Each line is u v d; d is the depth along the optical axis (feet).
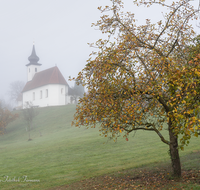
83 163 76.59
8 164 89.25
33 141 167.02
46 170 71.67
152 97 35.86
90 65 35.63
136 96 33.81
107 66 33.94
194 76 28.91
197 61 29.89
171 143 38.55
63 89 353.72
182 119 29.30
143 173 48.80
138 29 40.68
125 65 35.70
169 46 40.11
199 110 26.37
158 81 32.76
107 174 56.03
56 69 363.97
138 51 36.86
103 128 41.01
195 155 59.82
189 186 32.42
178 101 30.07
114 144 104.42
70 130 188.75
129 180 44.04
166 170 47.06
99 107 35.65
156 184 36.81
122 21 40.81
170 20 38.83
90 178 54.24
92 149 100.68
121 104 35.60
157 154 74.18
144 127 42.50
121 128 36.52
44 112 282.15
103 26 38.83
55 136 171.94
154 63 33.17
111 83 35.22
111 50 36.24
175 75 29.32
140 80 34.83
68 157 90.94
